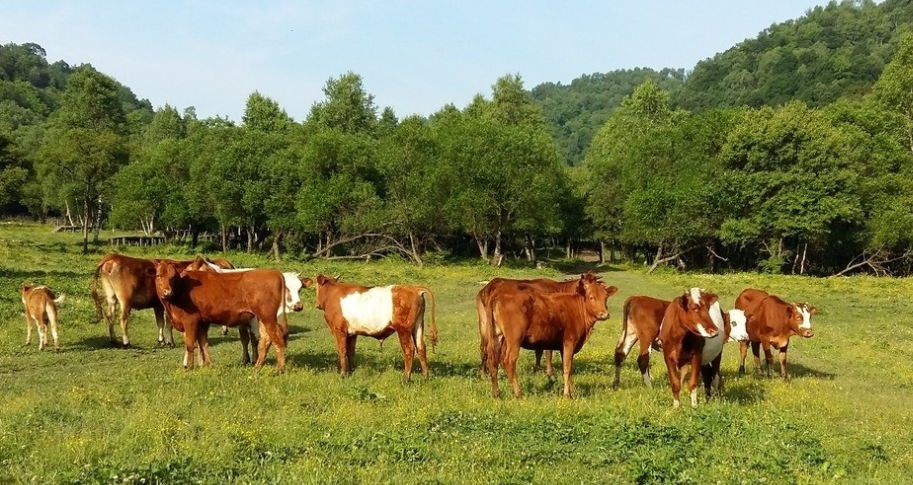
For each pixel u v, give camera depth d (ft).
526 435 29.01
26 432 27.91
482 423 30.58
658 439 28.86
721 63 533.96
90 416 31.09
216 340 62.18
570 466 25.52
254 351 47.37
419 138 178.19
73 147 168.25
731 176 172.65
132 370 43.52
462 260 194.49
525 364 50.93
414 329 42.60
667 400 38.01
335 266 154.20
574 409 34.24
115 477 22.12
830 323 85.46
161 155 197.36
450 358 52.75
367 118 251.39
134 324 67.05
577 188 225.76
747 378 47.80
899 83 199.21
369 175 187.01
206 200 186.80
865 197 171.12
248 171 182.50
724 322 39.27
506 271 159.53
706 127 190.39
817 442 29.45
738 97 439.63
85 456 25.11
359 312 42.06
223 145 197.16
